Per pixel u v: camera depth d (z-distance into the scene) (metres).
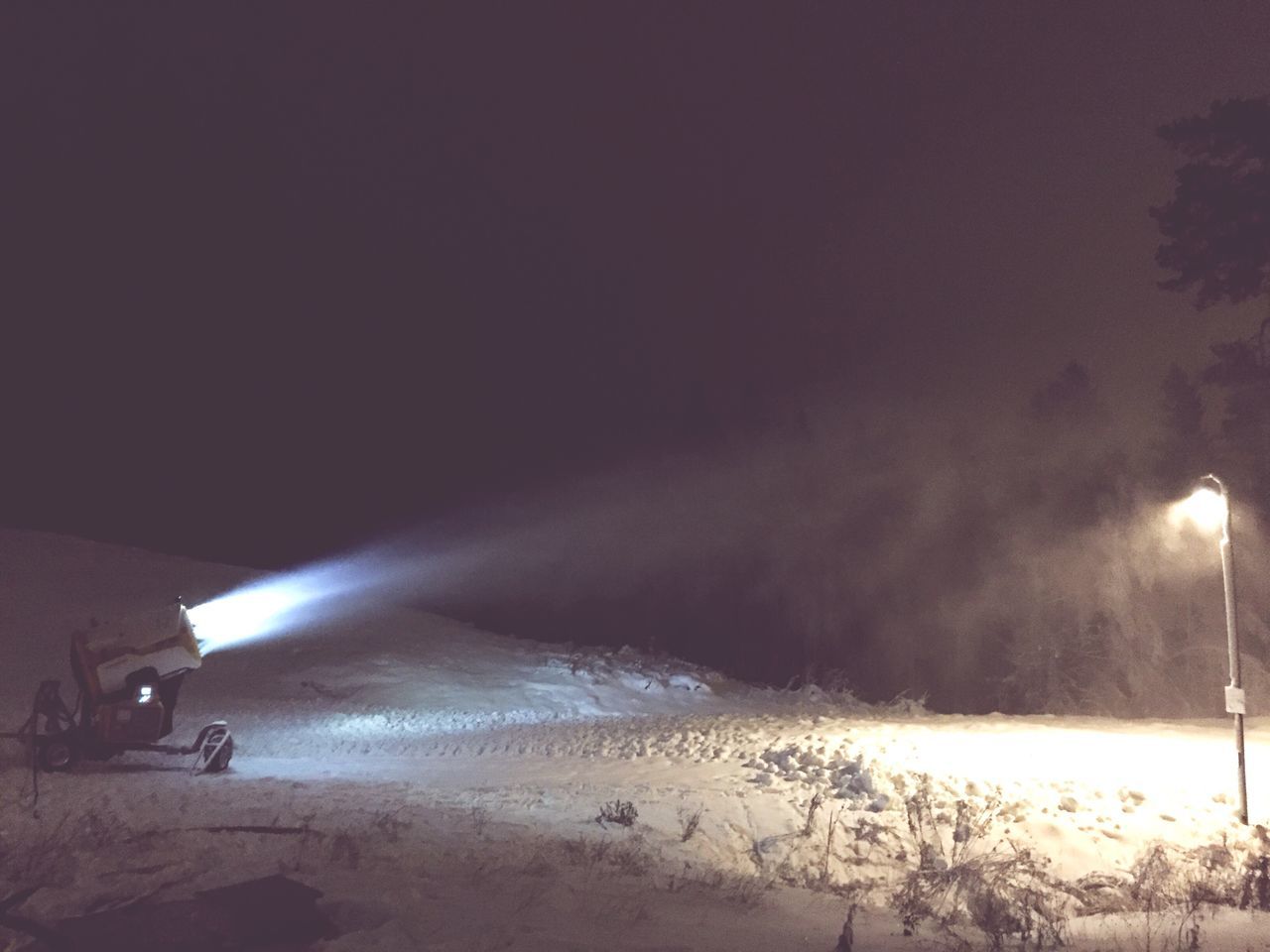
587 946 6.63
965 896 10.58
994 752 17.72
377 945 6.11
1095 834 13.52
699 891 9.73
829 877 11.89
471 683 28.95
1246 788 14.42
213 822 10.61
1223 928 8.88
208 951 6.05
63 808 11.62
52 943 6.00
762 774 16.30
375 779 16.03
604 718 26.05
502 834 11.16
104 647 16.36
